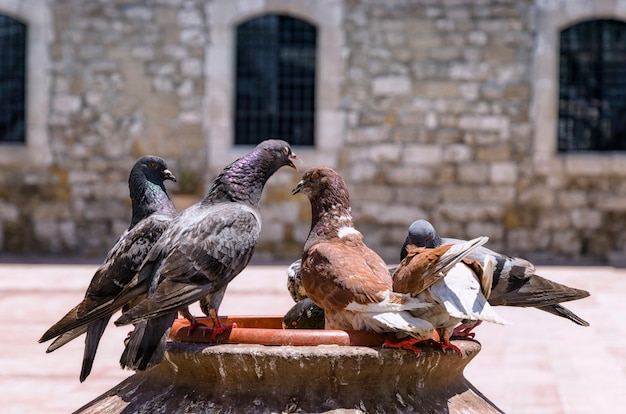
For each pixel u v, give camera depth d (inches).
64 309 364.8
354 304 111.5
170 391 119.0
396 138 579.2
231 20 579.8
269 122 593.3
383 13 577.9
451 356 116.3
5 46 592.7
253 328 123.0
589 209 573.3
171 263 114.0
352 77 579.8
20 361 275.4
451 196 579.5
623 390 243.9
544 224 575.8
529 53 574.2
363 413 111.5
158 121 583.8
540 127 573.3
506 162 576.7
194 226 117.3
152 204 146.0
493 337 320.5
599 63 583.2
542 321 352.8
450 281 105.3
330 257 116.0
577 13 570.3
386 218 581.6
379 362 112.0
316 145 583.5
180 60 581.6
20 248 586.2
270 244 577.9
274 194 578.9
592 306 382.6
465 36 575.8
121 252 128.0
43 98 582.6
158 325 111.3
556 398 234.7
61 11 581.3
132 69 582.6
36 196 584.7
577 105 585.6
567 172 573.0
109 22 581.6
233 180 126.5
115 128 584.1
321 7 577.3
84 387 245.0
